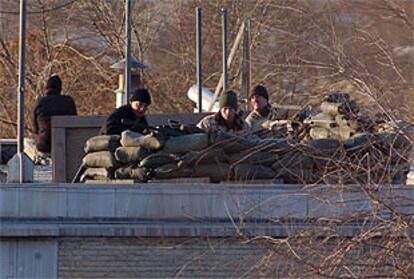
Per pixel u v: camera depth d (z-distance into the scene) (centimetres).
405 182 2427
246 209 2659
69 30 8938
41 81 8325
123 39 8681
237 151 2778
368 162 2192
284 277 2266
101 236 2702
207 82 8975
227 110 2947
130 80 4628
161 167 2819
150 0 9338
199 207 2747
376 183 2250
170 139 2827
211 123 2961
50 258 2695
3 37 8506
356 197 2252
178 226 2708
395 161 2253
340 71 2258
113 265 2708
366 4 2386
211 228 2667
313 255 2206
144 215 2764
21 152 3334
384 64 2239
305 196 2406
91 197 2770
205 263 2678
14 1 8481
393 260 2130
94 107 8806
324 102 2477
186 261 2697
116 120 3105
